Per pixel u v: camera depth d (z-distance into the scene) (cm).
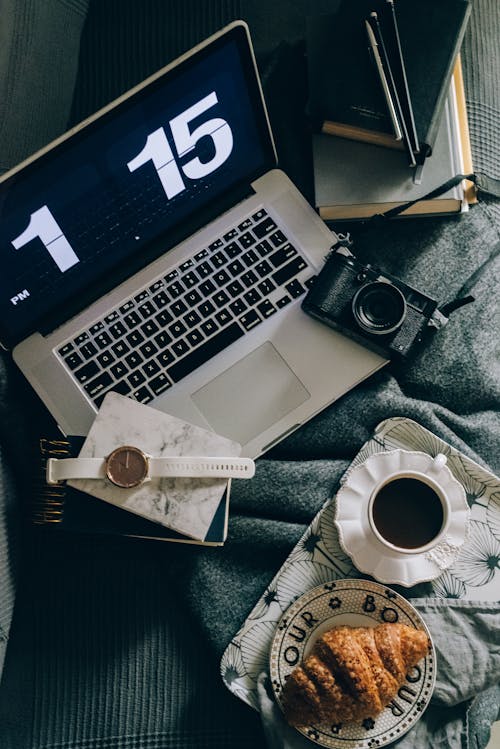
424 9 87
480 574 84
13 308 85
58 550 91
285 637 80
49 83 87
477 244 92
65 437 88
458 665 80
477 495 85
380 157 89
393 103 84
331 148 89
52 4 84
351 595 81
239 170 87
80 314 88
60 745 86
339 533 81
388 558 80
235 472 81
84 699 87
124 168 80
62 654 89
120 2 96
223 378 87
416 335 85
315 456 90
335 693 75
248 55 77
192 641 88
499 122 96
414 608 79
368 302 85
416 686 79
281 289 88
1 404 87
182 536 84
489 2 97
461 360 90
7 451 89
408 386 91
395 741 80
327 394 87
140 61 96
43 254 83
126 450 82
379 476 82
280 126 95
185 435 84
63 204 80
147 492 82
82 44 96
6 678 88
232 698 86
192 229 90
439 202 89
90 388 87
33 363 88
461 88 90
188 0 96
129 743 86
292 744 79
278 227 89
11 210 78
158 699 87
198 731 86
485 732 85
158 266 89
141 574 90
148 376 87
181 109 78
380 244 93
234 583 87
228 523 88
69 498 84
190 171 84
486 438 89
